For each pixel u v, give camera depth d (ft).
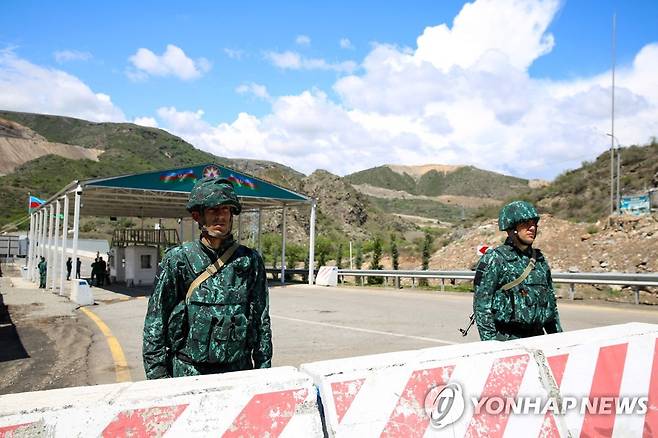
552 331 12.99
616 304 45.01
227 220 9.41
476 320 12.57
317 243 181.37
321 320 39.68
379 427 7.37
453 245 100.68
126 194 71.51
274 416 6.85
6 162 564.30
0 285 83.66
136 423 6.24
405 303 51.52
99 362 25.45
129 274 86.89
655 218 67.92
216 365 9.09
